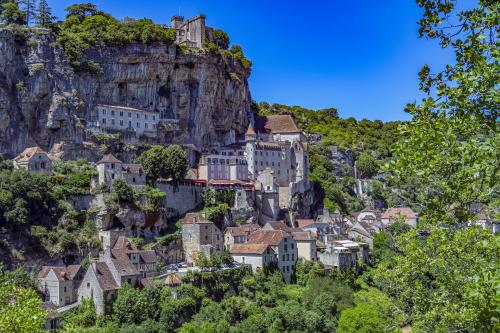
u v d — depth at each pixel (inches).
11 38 6599.4
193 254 5728.3
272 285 5319.9
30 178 5374.0
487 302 1165.7
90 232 5551.2
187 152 7608.3
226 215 6481.3
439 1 1318.9
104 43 7239.2
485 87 1248.2
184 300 4665.4
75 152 6658.5
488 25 1232.8
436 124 1280.8
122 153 6983.3
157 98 7677.2
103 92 7190.0
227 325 4490.7
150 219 6008.9
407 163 1325.0
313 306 4985.2
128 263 4815.5
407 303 2192.4
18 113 6574.8
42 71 6668.3
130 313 4382.4
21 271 4702.3
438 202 1456.7
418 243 2036.2
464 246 1705.2
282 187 7815.0
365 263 6392.7
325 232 7106.3
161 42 7559.1
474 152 1209.4
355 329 4249.5
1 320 1946.4
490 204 1569.9
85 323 4328.3
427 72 1385.3
